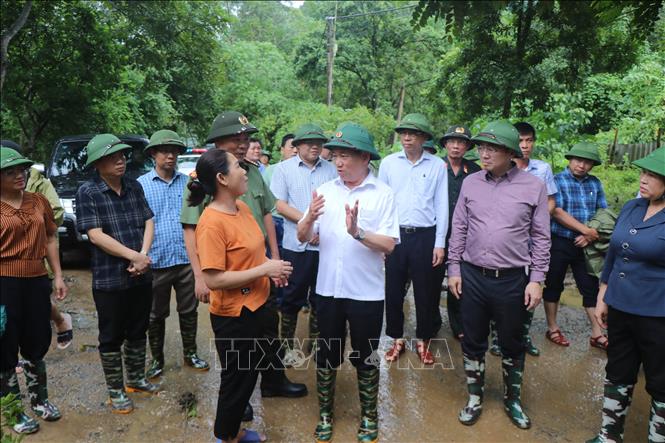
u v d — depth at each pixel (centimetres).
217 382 357
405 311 534
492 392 349
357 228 255
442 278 412
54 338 433
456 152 419
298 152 389
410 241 380
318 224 288
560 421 313
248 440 281
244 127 301
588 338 448
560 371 383
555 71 565
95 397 332
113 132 1128
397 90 2572
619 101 988
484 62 573
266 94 2439
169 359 394
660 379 254
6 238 265
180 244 358
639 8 312
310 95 2698
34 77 948
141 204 322
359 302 277
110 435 289
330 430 290
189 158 980
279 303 450
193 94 1627
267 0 4400
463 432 300
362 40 2433
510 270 296
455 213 323
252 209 322
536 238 299
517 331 302
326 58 2366
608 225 400
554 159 721
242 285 243
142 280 312
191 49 1312
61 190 655
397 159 387
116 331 307
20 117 1014
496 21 552
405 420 312
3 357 271
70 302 531
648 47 780
